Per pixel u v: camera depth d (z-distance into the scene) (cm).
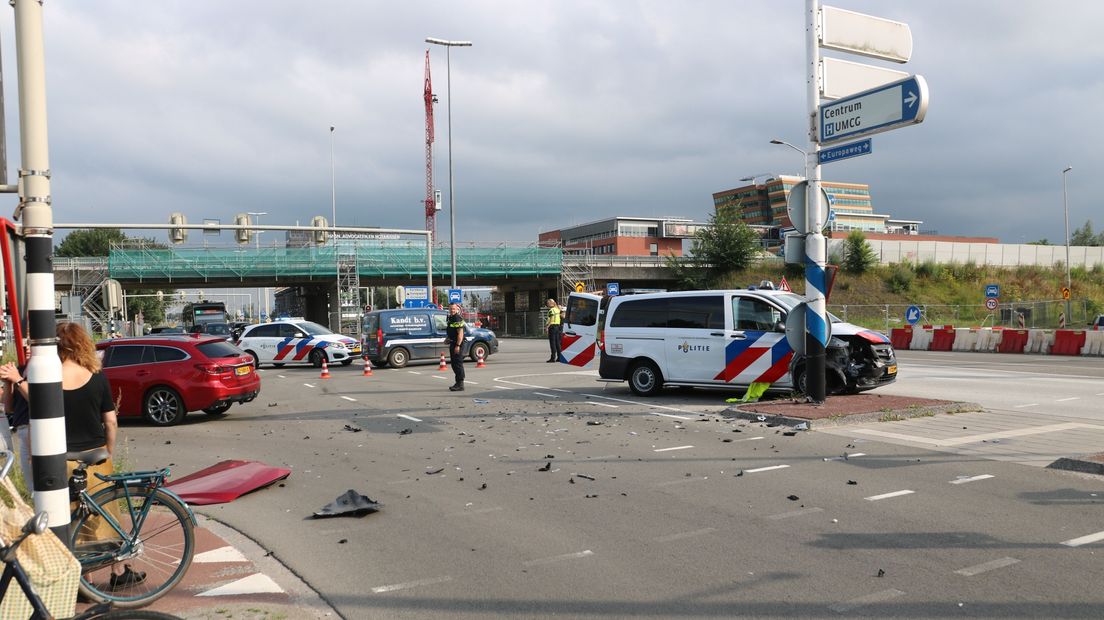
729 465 784
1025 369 1867
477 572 490
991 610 405
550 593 450
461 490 713
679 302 1351
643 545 534
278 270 5091
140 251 4891
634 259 6284
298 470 833
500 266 5694
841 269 6444
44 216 416
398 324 2322
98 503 445
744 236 6412
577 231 11500
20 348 475
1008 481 683
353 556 530
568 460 833
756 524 577
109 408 494
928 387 1453
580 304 1695
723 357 1285
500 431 1043
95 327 4647
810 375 1097
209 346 1248
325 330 2605
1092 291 6412
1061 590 430
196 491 707
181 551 468
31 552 315
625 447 898
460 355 1582
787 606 420
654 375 1371
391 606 438
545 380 1773
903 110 949
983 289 6359
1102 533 530
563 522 596
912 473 724
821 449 850
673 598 437
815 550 513
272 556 535
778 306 1252
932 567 473
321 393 1645
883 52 1143
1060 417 1052
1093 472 704
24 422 489
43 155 419
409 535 576
